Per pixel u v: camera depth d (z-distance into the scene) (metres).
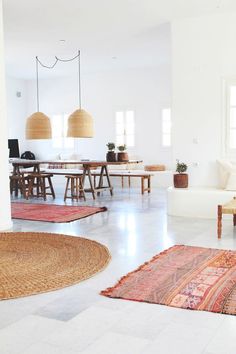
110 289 3.63
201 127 7.45
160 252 4.85
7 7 6.84
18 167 10.73
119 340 2.73
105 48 9.82
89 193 10.78
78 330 2.89
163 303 3.32
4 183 6.28
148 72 12.43
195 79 7.43
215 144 7.41
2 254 4.88
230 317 3.06
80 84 13.62
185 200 7.12
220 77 7.26
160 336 2.78
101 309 3.24
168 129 12.27
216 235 5.73
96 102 13.39
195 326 2.92
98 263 4.42
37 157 14.62
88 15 7.29
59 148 14.20
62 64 11.70
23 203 9.11
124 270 4.21
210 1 6.59
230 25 7.13
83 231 6.11
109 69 12.76
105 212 7.74
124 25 7.91
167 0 6.54
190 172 7.59
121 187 12.00
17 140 13.48
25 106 14.52
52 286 3.74
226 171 7.18
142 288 3.65
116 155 10.23
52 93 14.15
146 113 12.57
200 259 4.53
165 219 6.94
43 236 5.80
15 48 9.70
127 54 10.52
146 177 10.72
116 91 13.02
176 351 2.58
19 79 14.21
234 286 3.67
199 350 2.59
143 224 6.53
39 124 10.03
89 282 3.87
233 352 2.56
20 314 3.18
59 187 12.52
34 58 10.85
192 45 7.41
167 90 12.18
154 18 7.46
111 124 13.19
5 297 3.50
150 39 8.98
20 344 2.70
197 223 6.57
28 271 4.21
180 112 7.57
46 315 3.15
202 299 3.38
